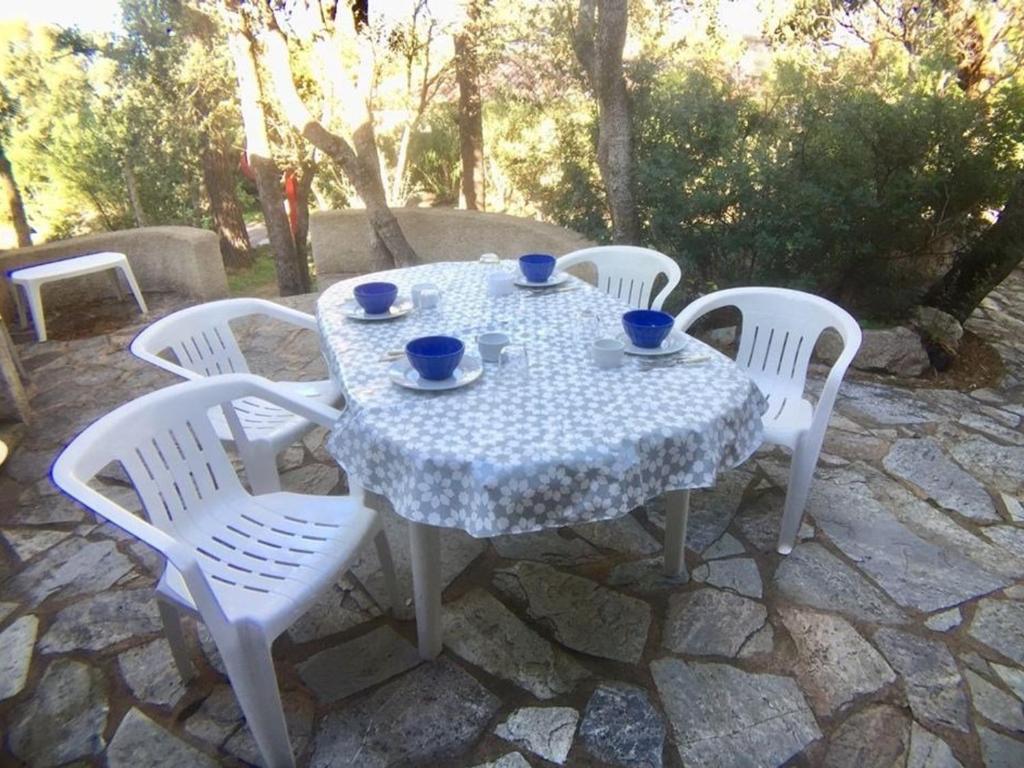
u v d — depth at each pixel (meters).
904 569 2.14
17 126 8.10
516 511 1.34
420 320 2.15
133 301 5.30
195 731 1.65
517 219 4.79
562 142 5.00
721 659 1.81
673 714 1.66
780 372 2.41
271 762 1.50
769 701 1.69
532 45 5.44
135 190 7.91
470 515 1.35
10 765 1.58
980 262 3.93
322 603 2.02
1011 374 3.68
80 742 1.63
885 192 3.59
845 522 2.37
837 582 2.08
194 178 8.29
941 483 2.62
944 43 4.74
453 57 6.57
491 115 7.65
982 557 2.20
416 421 1.48
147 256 5.37
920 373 3.62
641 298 3.04
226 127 7.04
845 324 2.11
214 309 2.47
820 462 2.75
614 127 3.78
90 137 7.78
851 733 1.61
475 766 1.54
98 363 4.04
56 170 8.21
